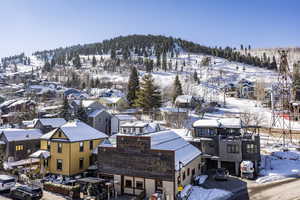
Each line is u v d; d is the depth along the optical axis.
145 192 27.41
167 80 163.12
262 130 61.56
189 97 93.00
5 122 75.12
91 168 33.69
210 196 26.72
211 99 111.38
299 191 27.91
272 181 32.31
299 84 90.50
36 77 193.50
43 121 51.69
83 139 34.94
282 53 58.16
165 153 26.69
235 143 36.88
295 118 70.50
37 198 25.14
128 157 28.81
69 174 32.59
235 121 42.16
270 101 91.88
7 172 35.12
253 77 177.50
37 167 35.81
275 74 189.12
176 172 26.55
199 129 42.75
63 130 34.12
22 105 83.19
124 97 102.12
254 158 36.47
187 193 26.97
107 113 65.44
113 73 199.88
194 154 34.41
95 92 125.44
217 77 175.88
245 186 30.47
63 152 33.41
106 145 33.97
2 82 163.00
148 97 78.06
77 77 179.50
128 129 38.62
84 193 26.73
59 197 26.52
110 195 27.72
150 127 39.91
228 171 37.47
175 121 68.25
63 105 67.44
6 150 41.78
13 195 26.45
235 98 119.81
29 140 44.59
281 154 42.88
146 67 193.62
